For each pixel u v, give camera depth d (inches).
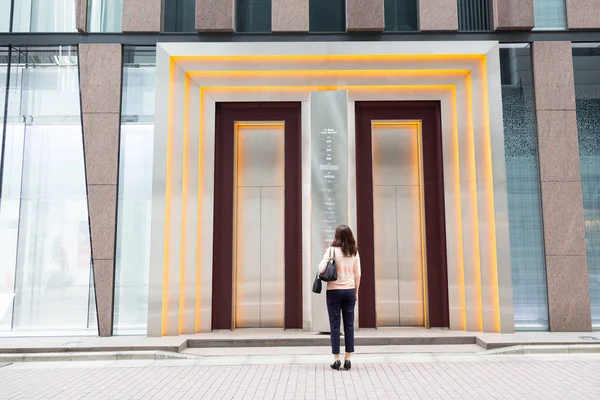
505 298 344.5
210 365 278.4
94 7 385.7
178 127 363.3
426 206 379.2
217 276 369.4
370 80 371.2
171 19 391.2
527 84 380.2
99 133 370.6
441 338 327.6
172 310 346.0
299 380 239.0
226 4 377.1
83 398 212.7
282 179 390.6
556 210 364.2
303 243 361.7
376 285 380.5
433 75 372.8
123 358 298.2
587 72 382.3
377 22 375.6
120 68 376.8
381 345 324.5
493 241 352.5
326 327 344.5
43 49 386.6
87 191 366.9
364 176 379.2
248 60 369.7
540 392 213.9
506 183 363.3
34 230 374.3
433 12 378.0
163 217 350.0
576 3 380.5
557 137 370.3
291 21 377.7
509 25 374.6
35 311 365.7
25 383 240.5
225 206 377.1
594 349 301.9
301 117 376.5
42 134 382.0
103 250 362.3
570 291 357.1
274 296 378.6
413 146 394.0
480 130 363.9
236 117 385.1
